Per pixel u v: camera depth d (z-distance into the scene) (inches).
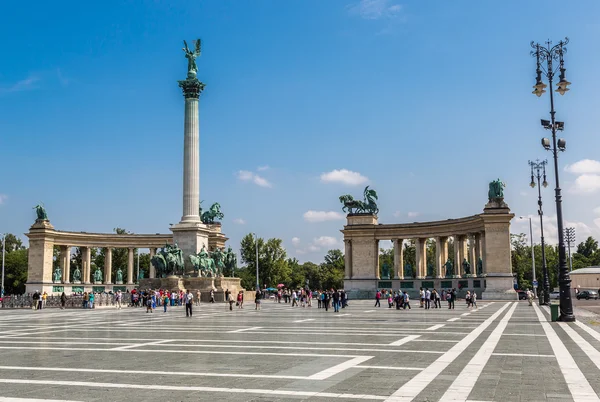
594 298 4239.7
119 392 629.6
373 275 4557.1
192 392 626.2
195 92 3639.3
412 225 4471.0
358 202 4694.9
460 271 4217.5
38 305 2977.4
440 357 896.3
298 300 3976.4
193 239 3543.3
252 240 6397.6
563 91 1654.8
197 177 3617.1
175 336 1299.2
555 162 1673.2
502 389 633.6
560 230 1690.5
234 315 2217.0
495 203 3818.9
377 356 912.3
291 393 615.8
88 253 4940.9
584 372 748.0
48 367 821.2
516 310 2410.2
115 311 2632.9
